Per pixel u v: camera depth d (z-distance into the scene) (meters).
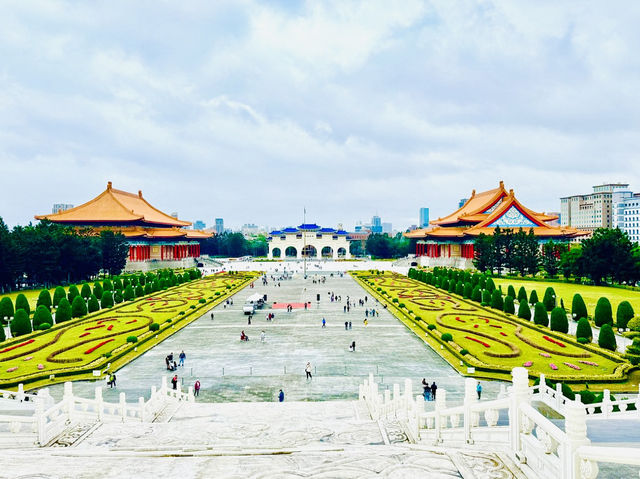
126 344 50.38
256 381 40.22
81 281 106.94
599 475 10.00
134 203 173.62
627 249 83.19
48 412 20.52
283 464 11.07
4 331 54.75
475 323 60.38
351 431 20.97
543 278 100.38
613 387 36.16
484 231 131.25
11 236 89.81
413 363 45.06
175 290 98.38
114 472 10.83
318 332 58.91
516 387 11.79
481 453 11.71
